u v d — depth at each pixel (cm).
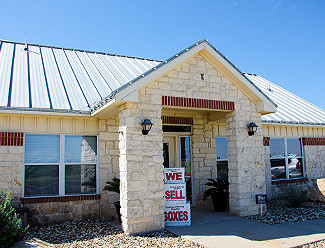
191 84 864
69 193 916
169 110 1063
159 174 773
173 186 821
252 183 924
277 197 1255
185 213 805
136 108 768
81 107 902
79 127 937
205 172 1128
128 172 735
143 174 752
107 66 1250
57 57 1244
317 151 1420
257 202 909
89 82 1065
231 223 812
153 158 771
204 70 894
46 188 891
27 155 877
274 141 1316
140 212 735
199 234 705
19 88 914
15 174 841
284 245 616
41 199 852
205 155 1138
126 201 727
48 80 1013
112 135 971
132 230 720
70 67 1165
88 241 673
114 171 959
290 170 1338
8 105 806
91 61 1282
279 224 798
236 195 907
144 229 736
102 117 958
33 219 841
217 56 886
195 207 1088
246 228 757
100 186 934
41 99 882
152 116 788
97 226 819
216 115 1105
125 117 757
